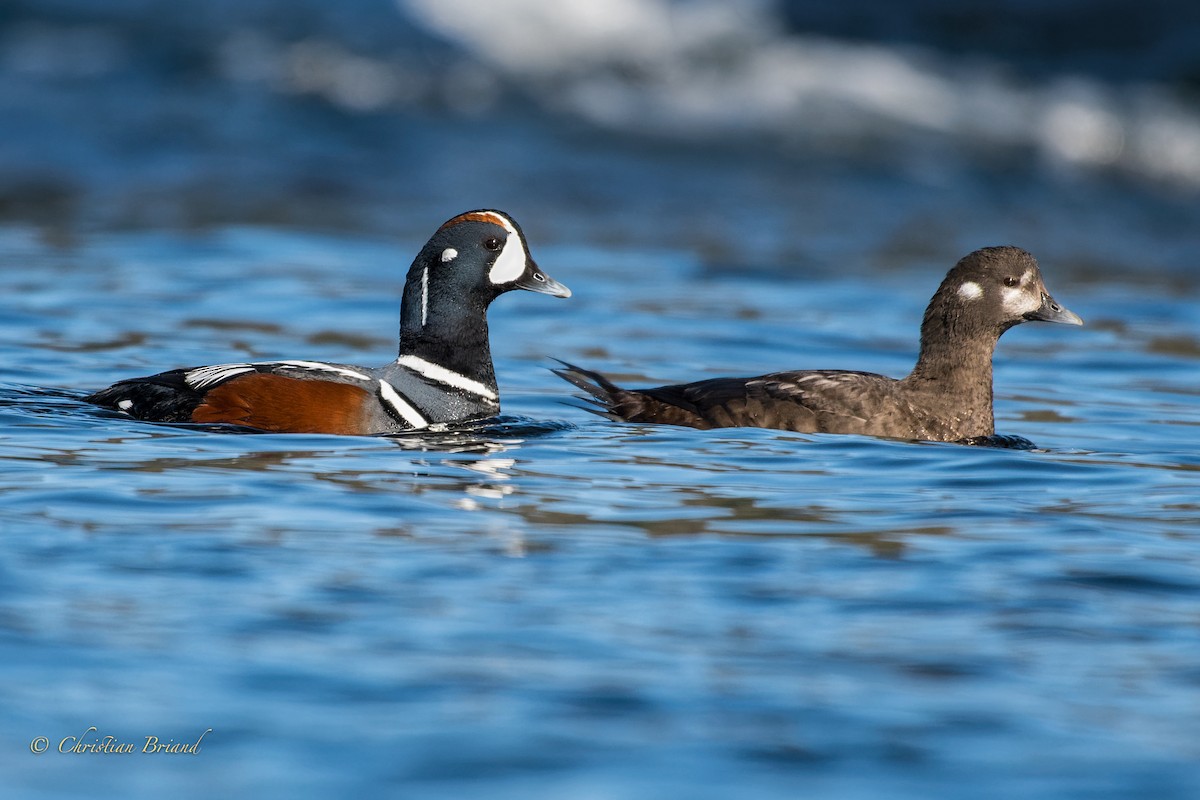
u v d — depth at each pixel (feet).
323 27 116.47
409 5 118.73
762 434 43.65
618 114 109.09
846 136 108.99
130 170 92.79
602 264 78.59
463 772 20.75
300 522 31.48
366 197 91.45
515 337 61.41
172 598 26.55
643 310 67.31
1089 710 23.07
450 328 44.24
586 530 31.63
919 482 37.52
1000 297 46.06
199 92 105.40
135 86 105.40
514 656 24.49
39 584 26.91
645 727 22.15
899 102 113.80
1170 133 111.75
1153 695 23.66
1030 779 20.88
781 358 59.00
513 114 107.55
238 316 61.77
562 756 21.24
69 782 20.36
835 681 23.84
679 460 39.52
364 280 71.00
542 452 40.14
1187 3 124.26
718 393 45.88
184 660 23.95
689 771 20.92
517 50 116.16
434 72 112.06
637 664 24.30
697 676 23.90
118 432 39.73
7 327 56.70
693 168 101.50
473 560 29.19
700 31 119.96
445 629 25.53
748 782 20.68
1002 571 29.35
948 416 45.83
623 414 46.37
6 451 36.94
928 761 21.35
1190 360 60.80
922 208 97.25
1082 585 28.55
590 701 22.91
